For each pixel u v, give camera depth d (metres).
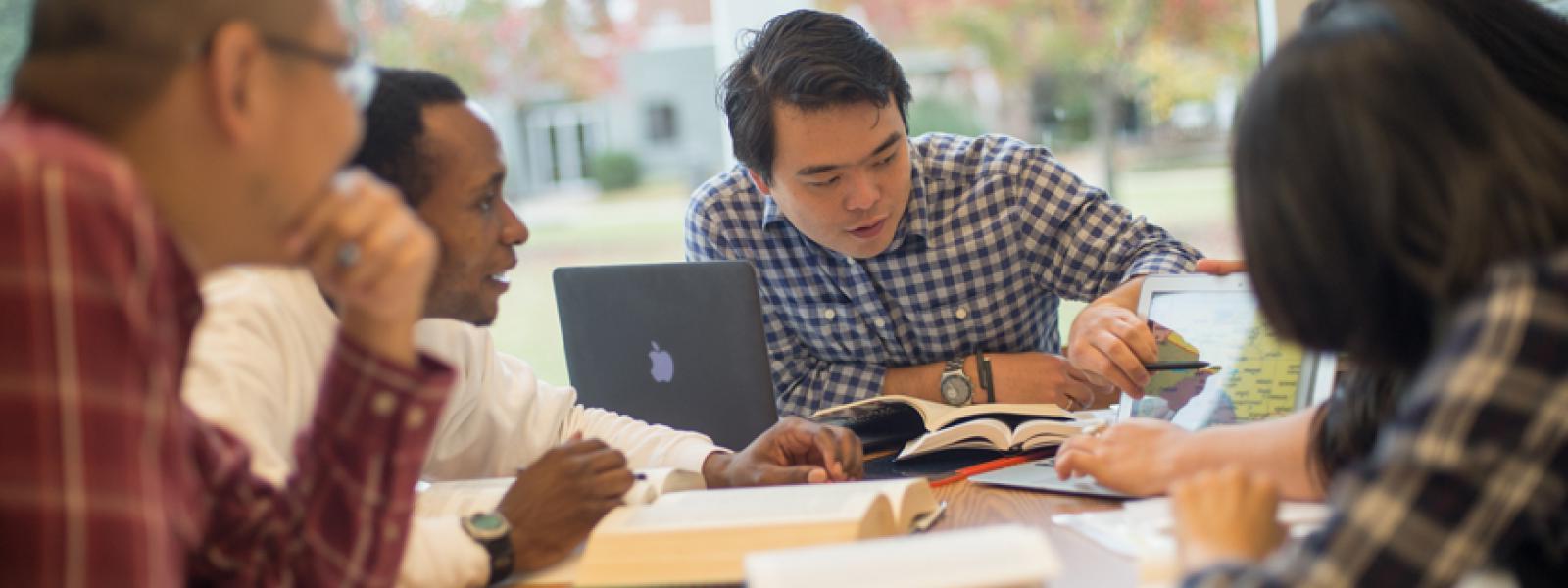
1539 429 0.80
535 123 6.29
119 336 0.77
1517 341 0.81
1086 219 2.29
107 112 0.83
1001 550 0.90
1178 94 5.54
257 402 1.31
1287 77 0.95
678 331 1.94
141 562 0.77
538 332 4.82
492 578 1.26
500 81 5.21
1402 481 0.83
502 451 1.77
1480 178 0.88
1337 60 0.93
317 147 0.91
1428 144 0.89
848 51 1.98
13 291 0.75
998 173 2.34
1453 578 0.81
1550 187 0.88
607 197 7.15
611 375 2.05
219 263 0.91
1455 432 0.82
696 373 1.93
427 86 1.51
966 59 6.39
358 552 1.02
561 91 5.77
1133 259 2.22
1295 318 0.98
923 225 2.31
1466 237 0.87
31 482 0.75
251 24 0.86
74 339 0.75
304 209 0.93
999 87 6.31
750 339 1.87
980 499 1.54
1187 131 5.54
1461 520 0.81
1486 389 0.81
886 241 2.13
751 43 2.10
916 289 2.35
